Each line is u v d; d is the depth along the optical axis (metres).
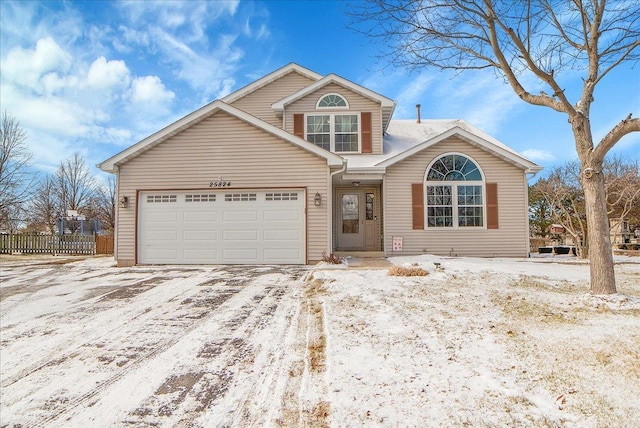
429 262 9.39
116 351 4.32
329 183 10.90
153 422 2.86
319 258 10.73
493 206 12.15
